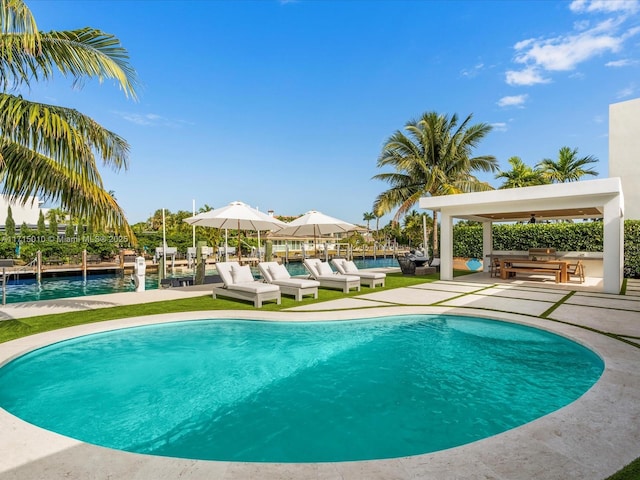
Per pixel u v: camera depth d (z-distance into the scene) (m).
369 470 2.37
